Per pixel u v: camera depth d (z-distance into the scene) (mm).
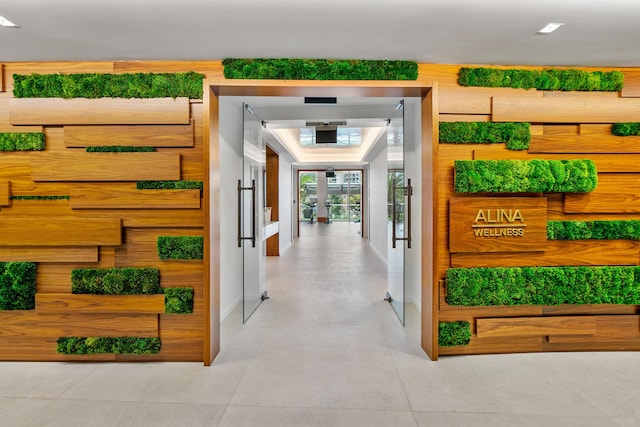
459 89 2920
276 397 2355
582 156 2957
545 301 2939
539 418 2131
